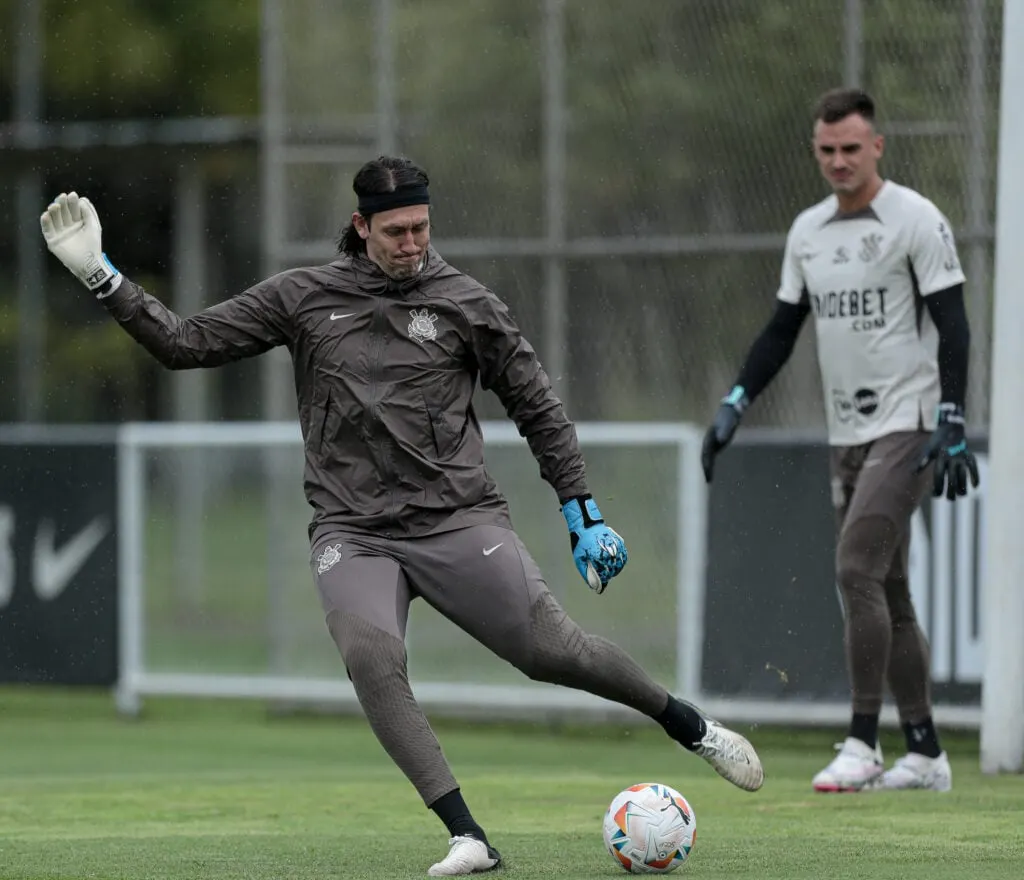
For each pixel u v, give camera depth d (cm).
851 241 2225
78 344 5225
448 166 3312
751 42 3136
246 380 4797
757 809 2044
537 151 3266
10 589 3409
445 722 3253
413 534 1537
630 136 3212
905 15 3019
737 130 3152
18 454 3400
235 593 3322
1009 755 2455
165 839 1852
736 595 2962
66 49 6022
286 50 3403
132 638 3347
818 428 3062
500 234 3284
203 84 6325
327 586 1526
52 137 4403
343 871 1576
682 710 1614
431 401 1534
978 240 2947
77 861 1666
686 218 3186
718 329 3170
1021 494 2427
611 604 3050
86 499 3372
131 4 6181
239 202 4575
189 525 3334
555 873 1518
